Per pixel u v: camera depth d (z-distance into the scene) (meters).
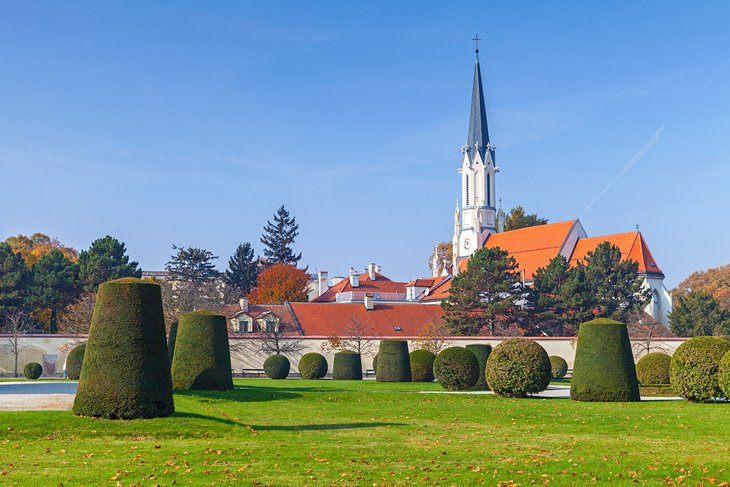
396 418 34.84
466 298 100.38
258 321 94.88
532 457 23.97
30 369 65.38
